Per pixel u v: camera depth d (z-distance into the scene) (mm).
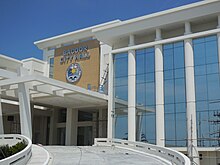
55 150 27438
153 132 33781
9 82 30547
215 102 30703
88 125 46562
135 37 38562
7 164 13844
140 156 24203
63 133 48812
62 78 48750
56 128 49469
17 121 48844
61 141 48688
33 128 50344
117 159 21719
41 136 50219
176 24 34781
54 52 51531
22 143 25047
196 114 31484
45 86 33344
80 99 37875
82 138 46969
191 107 31719
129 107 35781
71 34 49375
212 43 32125
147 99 35031
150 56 35844
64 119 49594
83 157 22328
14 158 14922
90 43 47125
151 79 35219
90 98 37219
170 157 20438
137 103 35656
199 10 32531
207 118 30812
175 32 36094
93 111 47844
